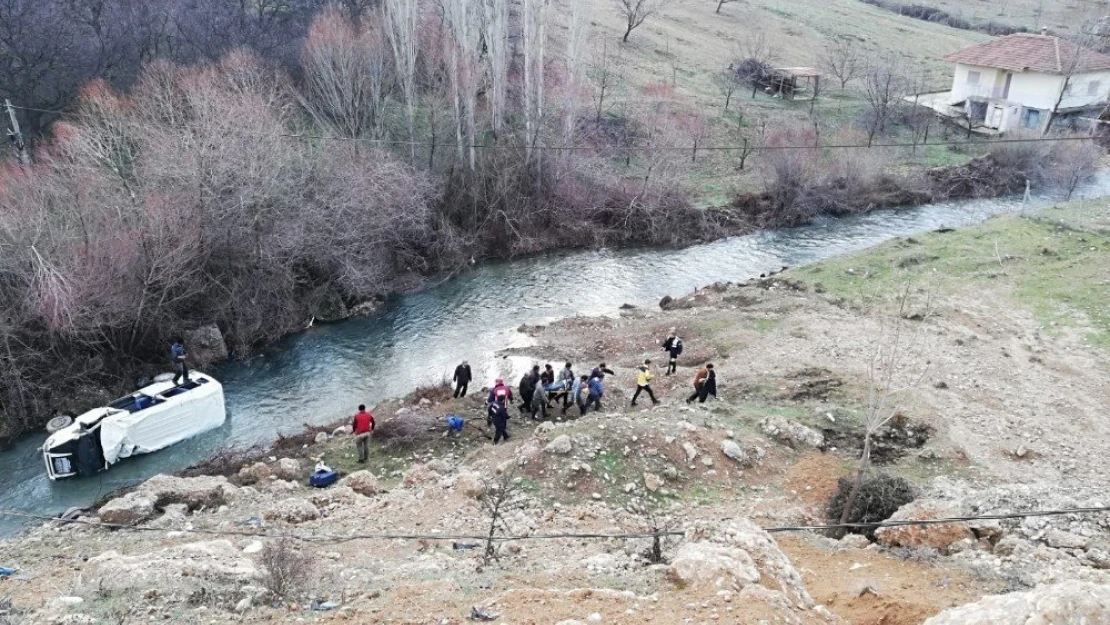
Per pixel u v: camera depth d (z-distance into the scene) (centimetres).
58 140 2969
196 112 2953
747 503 1716
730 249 4128
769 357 2611
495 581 1185
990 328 2778
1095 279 3109
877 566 1341
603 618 975
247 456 2144
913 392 2267
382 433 2173
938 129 5566
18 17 3500
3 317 2350
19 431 2339
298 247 3081
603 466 1797
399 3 3775
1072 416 2161
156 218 2638
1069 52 5497
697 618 962
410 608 1048
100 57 3712
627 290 3609
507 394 2180
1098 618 848
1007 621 880
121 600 1105
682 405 2144
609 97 5203
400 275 3650
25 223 2409
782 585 1130
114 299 2527
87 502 2017
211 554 1323
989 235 3744
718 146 5003
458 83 3922
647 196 4334
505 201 4097
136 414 2206
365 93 4009
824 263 3547
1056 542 1399
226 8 4325
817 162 4703
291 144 3388
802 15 7756
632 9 6681
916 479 1808
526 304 3447
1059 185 4844
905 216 4600
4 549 1545
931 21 8619
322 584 1214
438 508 1661
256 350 2980
